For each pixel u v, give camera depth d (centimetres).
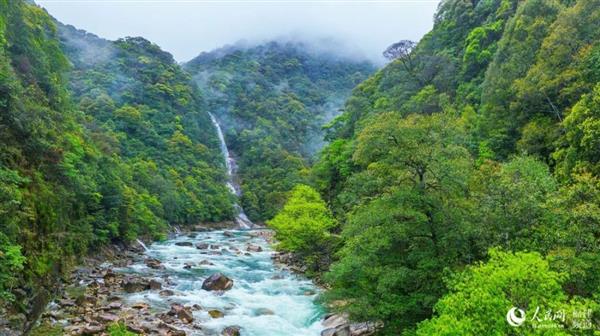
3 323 1623
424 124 1576
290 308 2367
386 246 1535
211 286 2778
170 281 2969
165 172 8094
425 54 6856
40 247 2297
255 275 3272
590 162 2116
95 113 8988
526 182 1569
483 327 970
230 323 2095
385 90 7006
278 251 4450
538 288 1002
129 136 8944
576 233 1332
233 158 12300
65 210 2919
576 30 3016
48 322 1905
